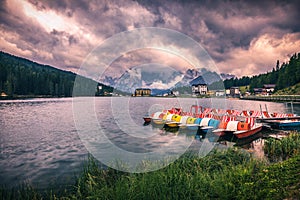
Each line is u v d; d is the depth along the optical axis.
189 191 4.74
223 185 4.84
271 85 95.56
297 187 4.02
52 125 20.53
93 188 5.63
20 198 5.67
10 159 9.88
